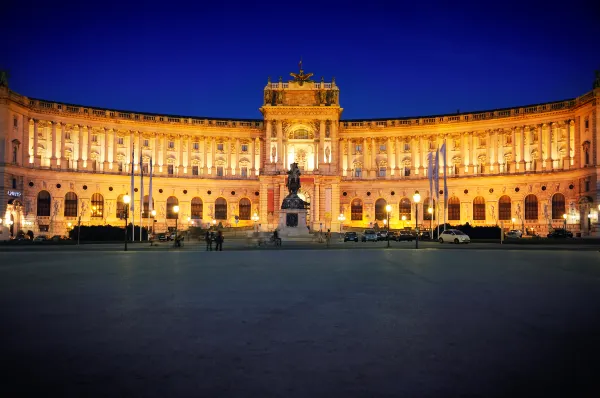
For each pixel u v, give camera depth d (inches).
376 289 849.5
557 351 464.4
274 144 4478.3
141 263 1379.2
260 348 476.1
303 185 4328.3
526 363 428.8
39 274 1083.9
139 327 561.3
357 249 2095.2
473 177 4298.7
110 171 4224.9
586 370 409.4
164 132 4478.3
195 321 593.3
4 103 3518.7
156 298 755.4
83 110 4121.6
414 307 681.0
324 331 543.5
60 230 3944.4
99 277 1028.5
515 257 1594.5
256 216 4370.1
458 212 4379.9
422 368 416.8
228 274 1087.6
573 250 1994.3
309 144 4621.1
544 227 3961.6
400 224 4517.7
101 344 488.4
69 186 4030.5
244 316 622.2
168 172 4483.3
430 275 1061.1
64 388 369.4
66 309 666.2
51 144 3991.1
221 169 4648.1
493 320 597.0
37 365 422.9
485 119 4293.8
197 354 455.8
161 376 396.5
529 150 4143.7
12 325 569.9
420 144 4537.4
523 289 845.8
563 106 3927.2
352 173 4685.0
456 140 4461.1
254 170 4692.4
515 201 4136.3
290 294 796.0
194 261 1448.1
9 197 3535.9
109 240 2760.8
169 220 4436.5
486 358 443.8
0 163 3479.3
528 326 565.0
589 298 751.1
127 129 4330.7
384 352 463.5
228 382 383.9
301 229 2910.9
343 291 826.8
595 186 3516.2
